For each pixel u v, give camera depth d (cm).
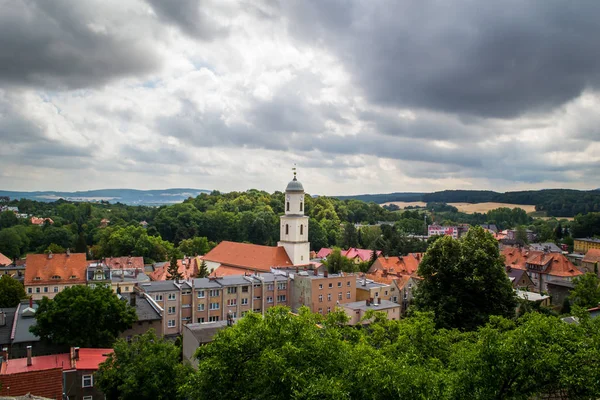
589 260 17775
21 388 5341
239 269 13500
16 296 10581
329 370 3784
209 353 4228
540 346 3538
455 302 6494
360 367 3612
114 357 5697
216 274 13462
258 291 10506
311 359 3853
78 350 6303
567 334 3809
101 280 12606
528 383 3597
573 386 3506
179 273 14012
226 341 4122
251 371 3944
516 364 3506
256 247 13762
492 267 6494
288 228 13400
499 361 3559
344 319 4769
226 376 3959
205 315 9869
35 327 7069
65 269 12694
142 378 5366
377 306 9731
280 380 3588
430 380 3506
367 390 3469
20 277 13888
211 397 4009
